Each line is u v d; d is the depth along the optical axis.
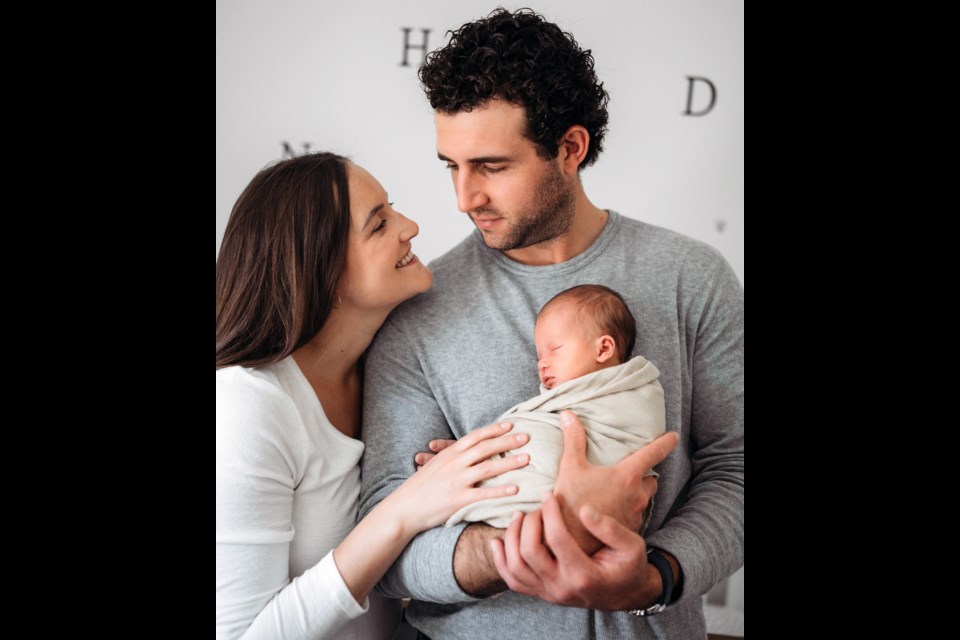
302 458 1.30
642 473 1.21
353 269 1.34
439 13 1.66
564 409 1.29
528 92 1.28
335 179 1.34
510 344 1.38
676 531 1.27
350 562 1.25
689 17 1.65
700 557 1.25
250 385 1.28
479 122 1.29
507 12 1.37
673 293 1.39
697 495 1.35
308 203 1.32
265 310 1.32
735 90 1.66
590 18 1.64
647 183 1.67
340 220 1.33
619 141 1.67
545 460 1.23
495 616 1.33
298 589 1.25
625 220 1.46
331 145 1.68
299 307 1.31
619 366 1.29
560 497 1.18
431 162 1.68
